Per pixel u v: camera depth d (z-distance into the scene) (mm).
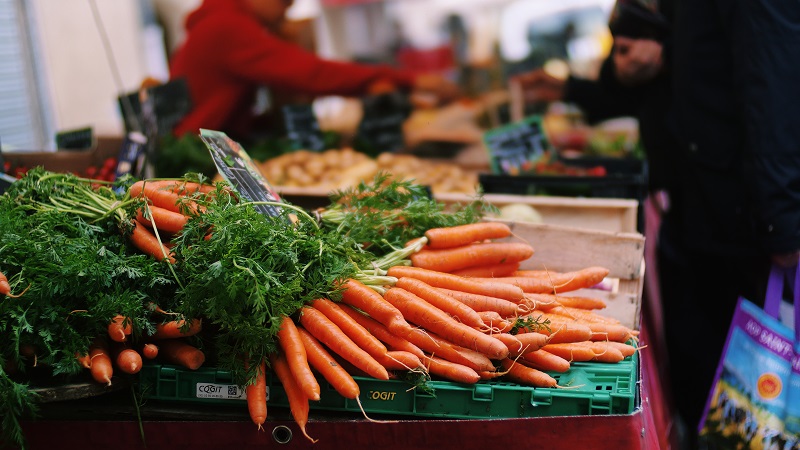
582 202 3650
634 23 4152
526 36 7926
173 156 4129
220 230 2162
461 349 2189
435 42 8211
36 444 2238
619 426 2041
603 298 2957
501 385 2168
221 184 2396
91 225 2410
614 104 4953
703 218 3859
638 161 4578
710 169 3713
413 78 6625
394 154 5348
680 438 4078
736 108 3594
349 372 2227
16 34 6734
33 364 2154
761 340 2967
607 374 2271
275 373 2201
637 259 2996
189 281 2217
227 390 2215
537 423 2064
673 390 4281
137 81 7980
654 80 4301
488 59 7781
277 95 6359
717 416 3062
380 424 2123
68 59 7258
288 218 2412
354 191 3096
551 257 3064
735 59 3365
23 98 6832
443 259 2564
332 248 2328
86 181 2635
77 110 7406
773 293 3359
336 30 8414
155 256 2346
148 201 2441
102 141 4062
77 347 2102
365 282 2365
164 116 4176
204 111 5625
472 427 2084
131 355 2125
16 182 2582
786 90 3227
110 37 7648
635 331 2684
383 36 8375
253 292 2057
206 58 5633
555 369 2234
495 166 4645
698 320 4141
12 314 2057
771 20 3201
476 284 2412
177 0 8211
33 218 2369
